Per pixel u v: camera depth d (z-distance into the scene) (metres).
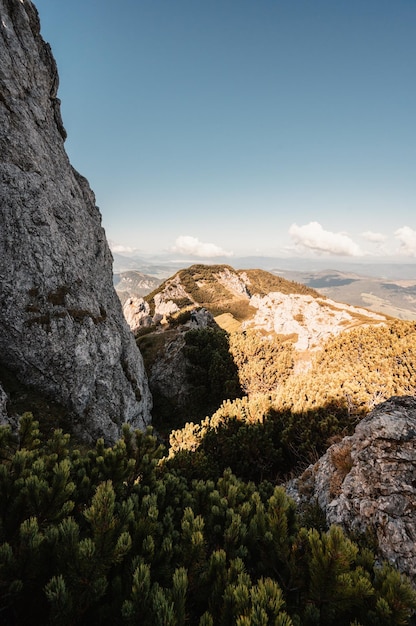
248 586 4.24
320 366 29.59
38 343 23.80
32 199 25.98
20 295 23.86
